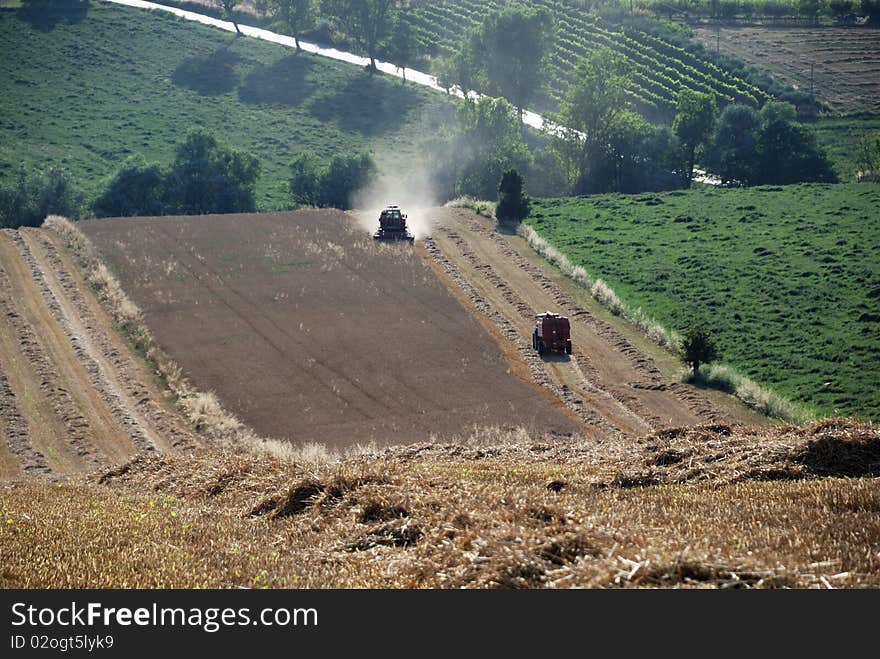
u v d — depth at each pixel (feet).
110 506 298.56
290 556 229.66
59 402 555.69
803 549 200.13
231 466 348.59
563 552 196.34
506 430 541.75
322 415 558.15
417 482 277.03
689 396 603.67
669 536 209.67
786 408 574.56
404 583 195.42
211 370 618.03
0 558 223.71
